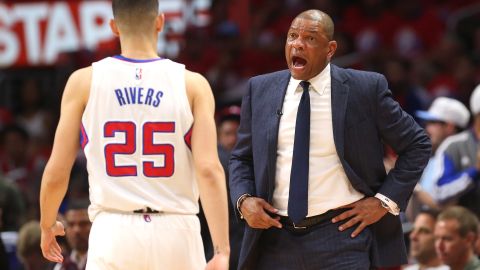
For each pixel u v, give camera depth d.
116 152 8.95
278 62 27.48
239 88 25.55
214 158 8.84
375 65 26.61
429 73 26.44
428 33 29.17
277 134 10.06
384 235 10.30
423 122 19.00
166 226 8.89
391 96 10.18
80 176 19.38
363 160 10.01
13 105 27.70
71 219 14.08
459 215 13.34
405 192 9.95
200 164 8.79
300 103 10.02
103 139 8.98
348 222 9.90
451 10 29.67
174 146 8.97
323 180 9.94
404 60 26.84
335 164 9.96
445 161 16.08
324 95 10.05
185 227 8.97
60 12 26.14
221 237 8.66
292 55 9.92
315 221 9.97
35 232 14.70
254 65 27.45
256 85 10.44
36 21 26.27
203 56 27.12
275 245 10.13
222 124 15.51
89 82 9.06
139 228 8.84
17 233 16.66
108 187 8.91
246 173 10.39
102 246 8.86
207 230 13.45
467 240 13.33
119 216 8.91
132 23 9.21
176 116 8.98
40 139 26.20
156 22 9.34
